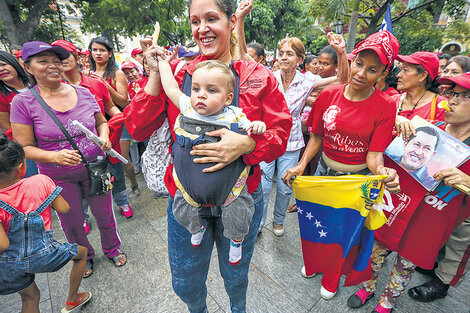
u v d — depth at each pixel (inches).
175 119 44.9
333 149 71.4
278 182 100.8
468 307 76.7
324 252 73.9
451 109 57.3
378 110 60.1
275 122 44.4
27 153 67.0
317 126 74.5
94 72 127.7
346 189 63.4
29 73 67.9
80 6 588.1
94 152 76.7
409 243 66.2
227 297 79.3
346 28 743.1
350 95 63.4
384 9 469.7
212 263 92.0
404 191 65.0
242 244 52.1
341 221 67.5
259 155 41.3
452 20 555.8
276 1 772.6
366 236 66.9
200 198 39.5
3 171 51.4
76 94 73.9
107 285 84.2
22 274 56.2
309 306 76.9
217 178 38.6
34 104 66.4
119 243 92.9
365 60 54.7
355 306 75.6
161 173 52.5
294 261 94.0
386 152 64.5
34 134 69.6
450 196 60.3
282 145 44.9
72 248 62.9
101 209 83.5
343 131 65.4
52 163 71.1
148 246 102.0
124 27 593.0
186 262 51.8
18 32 433.1
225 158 37.5
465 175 53.7
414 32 546.0
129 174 135.4
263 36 802.8
